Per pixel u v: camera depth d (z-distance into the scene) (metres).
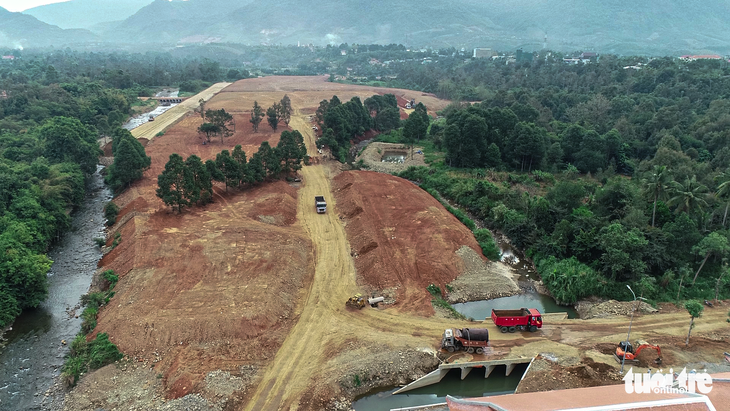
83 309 47.53
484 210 74.31
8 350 40.97
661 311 47.44
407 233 62.47
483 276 54.84
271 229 64.06
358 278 53.03
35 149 86.56
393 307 47.19
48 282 53.00
